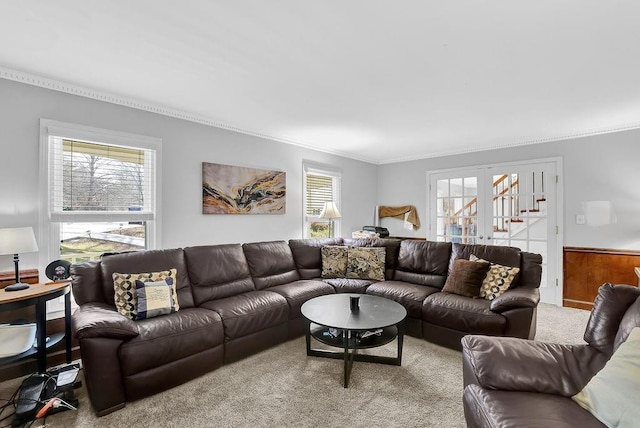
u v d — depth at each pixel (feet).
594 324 4.97
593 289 12.59
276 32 6.07
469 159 15.94
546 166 13.67
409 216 18.03
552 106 9.95
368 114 10.87
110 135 9.22
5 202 7.66
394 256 12.55
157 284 7.86
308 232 15.60
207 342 7.40
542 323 11.05
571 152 13.07
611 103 9.68
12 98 7.74
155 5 5.30
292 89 8.78
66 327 7.46
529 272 9.47
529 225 14.14
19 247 6.89
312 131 13.01
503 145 14.73
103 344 5.98
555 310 12.64
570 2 5.11
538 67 7.38
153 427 5.65
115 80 8.25
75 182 8.81
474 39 6.23
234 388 6.89
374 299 9.20
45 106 8.19
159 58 7.11
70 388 6.34
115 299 7.47
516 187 14.51
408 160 18.25
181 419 5.87
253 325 8.41
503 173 14.84
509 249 10.10
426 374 7.49
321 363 8.05
